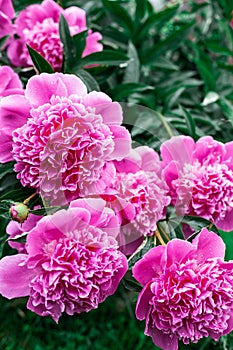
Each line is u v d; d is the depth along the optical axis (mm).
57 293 797
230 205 891
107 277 801
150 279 820
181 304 816
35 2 1195
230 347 1035
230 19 1352
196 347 1021
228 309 836
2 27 1081
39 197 865
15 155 822
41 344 1360
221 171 896
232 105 1310
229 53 1291
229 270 830
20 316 1372
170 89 1229
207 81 1282
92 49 1089
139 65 1254
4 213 857
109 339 1376
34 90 830
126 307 1437
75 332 1387
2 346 1325
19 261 815
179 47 1459
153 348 1346
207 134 1201
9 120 833
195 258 824
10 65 1131
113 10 1238
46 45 1049
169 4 1451
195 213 907
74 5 1334
